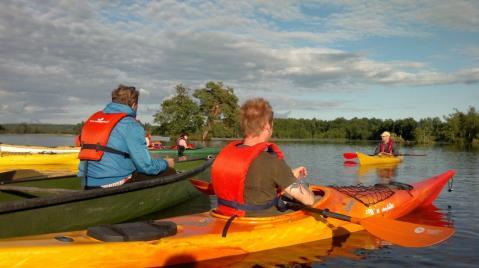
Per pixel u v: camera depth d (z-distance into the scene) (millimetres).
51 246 2869
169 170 5734
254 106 3738
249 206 3727
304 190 3764
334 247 3977
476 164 14492
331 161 15141
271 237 3699
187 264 3268
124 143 4641
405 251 3957
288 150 23562
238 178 3627
